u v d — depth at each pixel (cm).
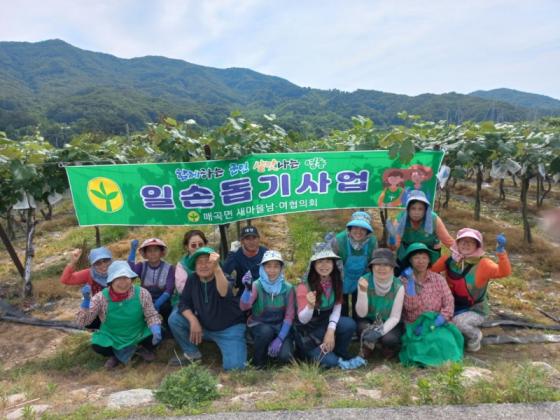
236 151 603
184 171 554
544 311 598
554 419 275
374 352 481
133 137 1111
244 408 304
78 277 496
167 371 440
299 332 450
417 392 322
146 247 495
